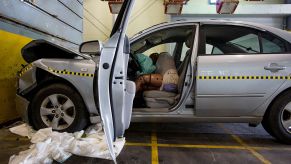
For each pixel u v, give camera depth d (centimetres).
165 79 291
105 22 838
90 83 247
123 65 187
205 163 211
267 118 265
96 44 184
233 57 255
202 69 249
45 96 260
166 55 318
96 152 212
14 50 337
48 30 450
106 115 180
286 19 833
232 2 680
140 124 353
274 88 250
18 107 274
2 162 198
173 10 750
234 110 254
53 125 258
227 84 248
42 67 259
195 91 252
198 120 262
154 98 280
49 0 450
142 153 231
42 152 205
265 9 807
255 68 249
